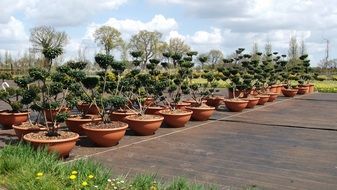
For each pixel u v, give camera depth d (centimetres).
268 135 805
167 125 883
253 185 467
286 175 513
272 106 1369
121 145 679
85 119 744
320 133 839
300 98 1695
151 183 416
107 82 808
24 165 449
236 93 1366
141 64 958
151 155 612
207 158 599
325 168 551
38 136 572
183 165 555
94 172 434
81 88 734
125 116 822
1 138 714
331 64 3678
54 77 630
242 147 683
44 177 410
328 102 1534
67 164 462
